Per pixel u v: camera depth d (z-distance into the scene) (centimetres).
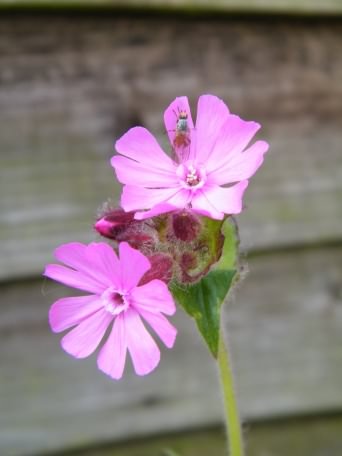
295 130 26
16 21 25
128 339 15
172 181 16
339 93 26
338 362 27
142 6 24
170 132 16
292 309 26
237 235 17
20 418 26
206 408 26
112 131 25
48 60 25
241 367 26
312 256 26
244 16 25
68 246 15
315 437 27
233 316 26
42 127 25
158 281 15
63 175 25
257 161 15
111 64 25
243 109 25
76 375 26
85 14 25
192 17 25
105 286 16
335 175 26
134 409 27
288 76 26
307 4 25
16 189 25
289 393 27
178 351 26
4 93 25
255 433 27
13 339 26
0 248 25
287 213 26
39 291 26
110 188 25
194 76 25
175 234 16
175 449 27
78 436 26
